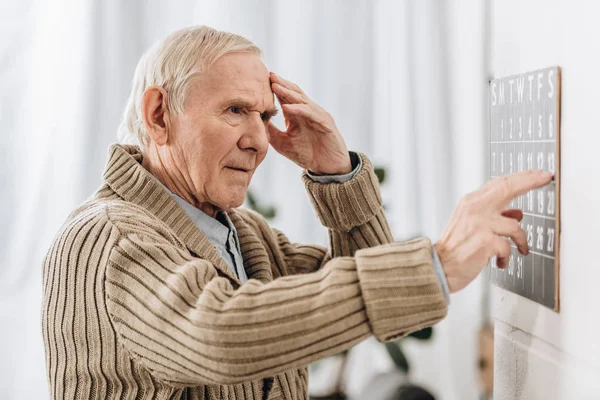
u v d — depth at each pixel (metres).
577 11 0.81
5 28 2.09
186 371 0.85
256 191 2.36
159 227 1.03
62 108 2.13
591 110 0.79
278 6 2.35
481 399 2.35
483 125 2.38
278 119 2.32
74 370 1.00
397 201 2.46
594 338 0.80
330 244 1.38
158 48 1.14
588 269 0.80
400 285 0.82
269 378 1.15
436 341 2.46
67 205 2.13
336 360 2.26
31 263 2.10
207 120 1.11
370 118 2.44
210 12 2.28
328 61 2.40
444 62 2.41
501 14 1.05
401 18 2.41
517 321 1.02
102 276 0.94
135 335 0.91
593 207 0.79
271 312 0.81
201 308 0.83
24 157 2.11
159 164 1.17
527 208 0.97
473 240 0.87
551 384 0.91
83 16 2.14
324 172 1.33
